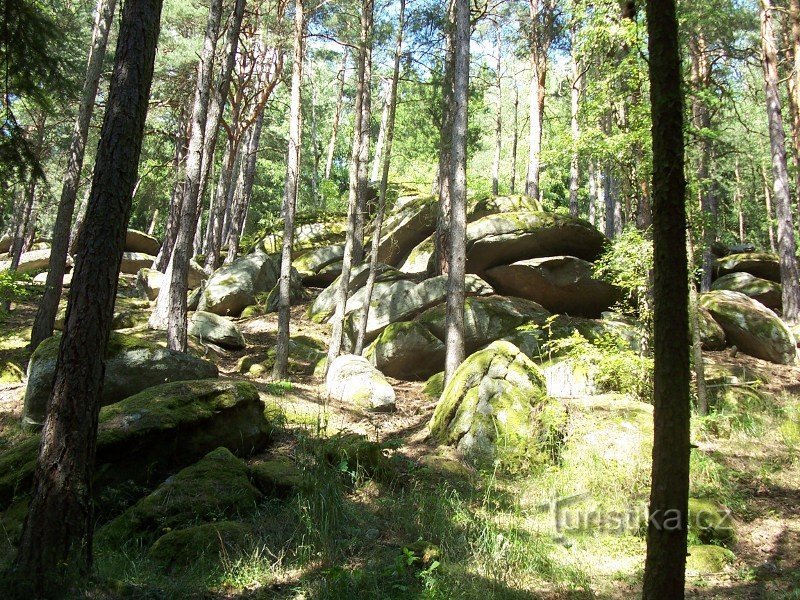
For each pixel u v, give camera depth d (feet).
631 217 41.11
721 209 87.97
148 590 16.44
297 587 17.39
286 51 80.02
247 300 67.46
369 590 17.06
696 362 35.76
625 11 36.81
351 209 50.55
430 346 47.98
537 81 77.82
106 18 49.62
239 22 48.70
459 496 25.29
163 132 85.97
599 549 21.68
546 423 30.58
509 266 52.80
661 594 12.35
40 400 31.07
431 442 32.73
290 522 21.31
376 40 59.21
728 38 69.67
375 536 21.06
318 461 24.06
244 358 49.26
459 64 43.78
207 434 26.68
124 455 23.95
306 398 39.19
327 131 149.79
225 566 18.10
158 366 32.86
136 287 75.82
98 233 17.48
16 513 21.39
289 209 47.62
